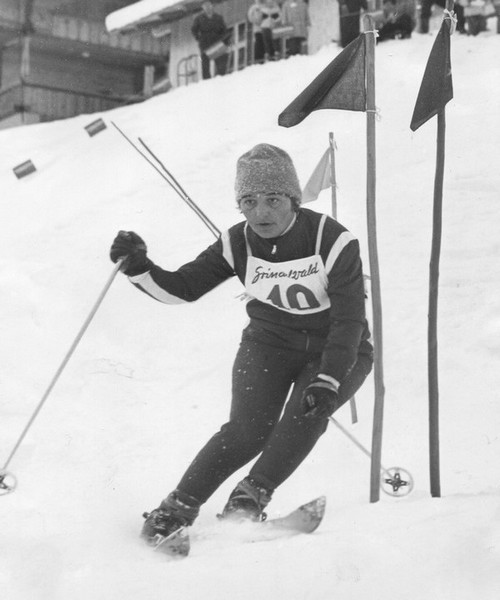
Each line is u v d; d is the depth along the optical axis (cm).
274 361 386
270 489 372
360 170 1067
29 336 816
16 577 309
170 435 609
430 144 1092
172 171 1233
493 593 262
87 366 743
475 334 711
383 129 1168
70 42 2545
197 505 361
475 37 1422
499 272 798
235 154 1234
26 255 1069
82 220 1155
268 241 380
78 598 288
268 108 1370
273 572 289
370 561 288
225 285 878
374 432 399
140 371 742
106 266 976
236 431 374
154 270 390
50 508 433
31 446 581
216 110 1430
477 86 1232
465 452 532
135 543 351
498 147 1048
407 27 1484
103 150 1423
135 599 282
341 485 473
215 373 722
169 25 2367
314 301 379
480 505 330
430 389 404
